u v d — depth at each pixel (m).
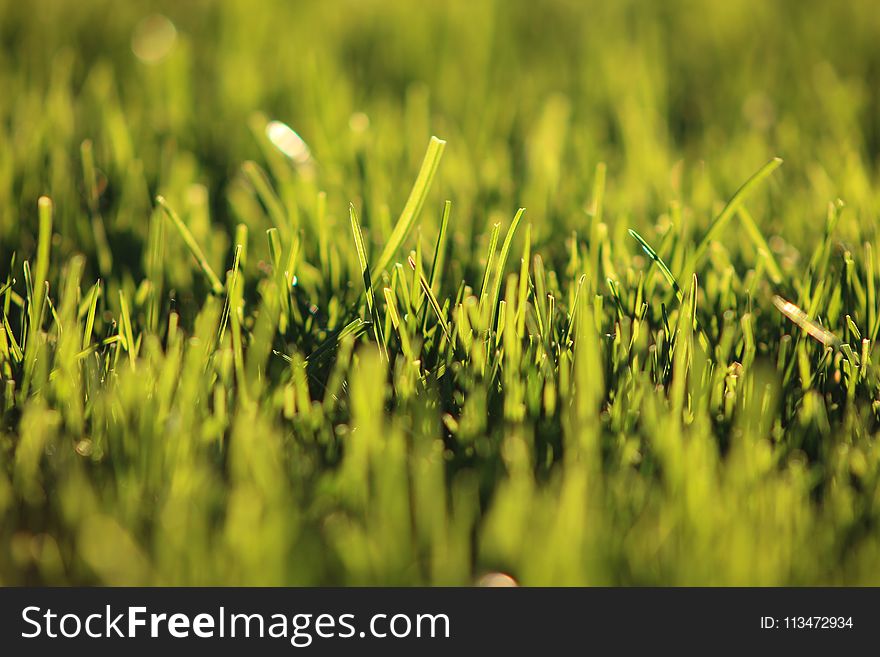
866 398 0.37
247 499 0.34
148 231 0.43
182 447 0.35
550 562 0.34
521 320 0.37
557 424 0.36
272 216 0.42
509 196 0.45
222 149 0.48
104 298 0.40
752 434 0.36
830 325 0.38
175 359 0.36
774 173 0.46
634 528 0.34
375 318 0.37
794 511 0.35
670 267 0.40
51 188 0.43
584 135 0.48
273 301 0.38
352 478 0.35
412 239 0.42
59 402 0.36
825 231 0.39
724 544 0.34
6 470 0.35
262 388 0.37
